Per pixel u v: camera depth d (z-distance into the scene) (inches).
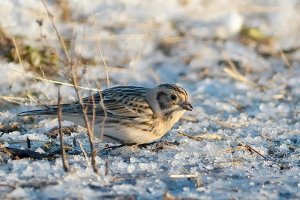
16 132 475.2
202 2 860.0
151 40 750.5
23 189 366.3
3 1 676.7
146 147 453.4
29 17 684.1
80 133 478.6
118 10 789.9
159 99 448.8
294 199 366.0
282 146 464.4
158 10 821.2
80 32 704.4
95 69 643.5
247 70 707.4
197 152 444.1
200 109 570.3
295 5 895.1
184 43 764.0
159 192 368.8
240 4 869.8
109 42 719.7
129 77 606.9
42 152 427.5
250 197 366.6
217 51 750.5
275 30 824.3
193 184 386.3
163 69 703.7
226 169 414.3
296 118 557.6
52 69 602.9
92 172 392.5
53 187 370.6
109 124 440.1
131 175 395.5
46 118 507.5
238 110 581.9
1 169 398.6
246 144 464.4
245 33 793.6
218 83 665.0
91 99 443.5
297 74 701.3
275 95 626.5
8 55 621.6
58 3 733.9
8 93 565.9
